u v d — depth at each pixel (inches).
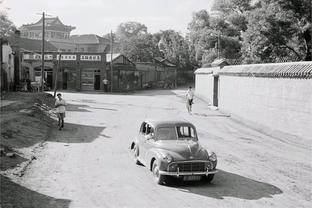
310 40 1536.7
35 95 1381.6
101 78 2214.6
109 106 1437.0
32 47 3105.3
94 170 519.5
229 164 581.9
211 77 1604.3
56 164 546.6
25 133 728.3
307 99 774.5
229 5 2466.8
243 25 2434.8
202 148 471.5
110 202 390.3
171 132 498.0
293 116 829.2
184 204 386.6
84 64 2192.4
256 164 589.9
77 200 394.9
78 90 2199.8
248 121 1090.1
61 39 4222.4
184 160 444.1
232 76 1261.1
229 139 825.5
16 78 1729.8
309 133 765.3
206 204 388.2
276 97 911.0
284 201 407.5
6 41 1456.7
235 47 2402.8
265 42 1525.6
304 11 1446.9
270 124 942.4
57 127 903.7
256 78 1037.8
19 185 435.8
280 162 611.8
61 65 2196.1
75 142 725.3
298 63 844.6
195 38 2719.0
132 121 1053.8
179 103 1662.2
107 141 746.8
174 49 3641.7
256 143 787.4
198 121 1105.4
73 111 1232.8
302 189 458.3
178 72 3595.0
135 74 2591.0
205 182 473.1
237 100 1202.0
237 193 430.6
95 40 4264.3
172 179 481.4
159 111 1325.0
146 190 433.1
